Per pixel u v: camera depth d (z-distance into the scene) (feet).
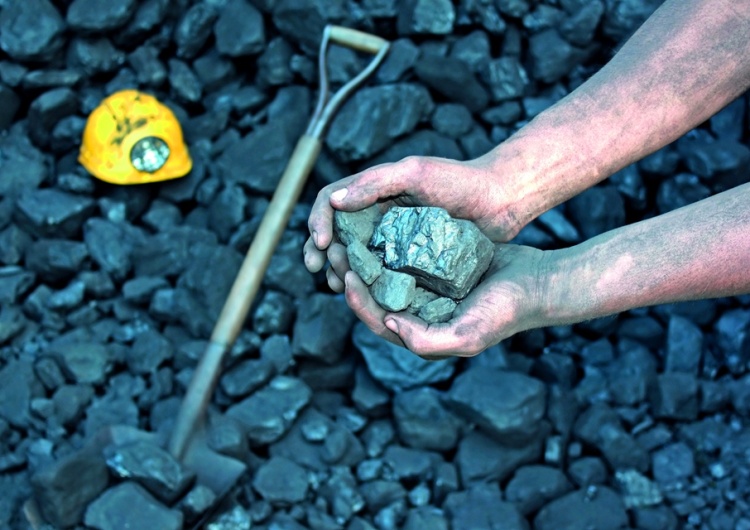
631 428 7.79
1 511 6.98
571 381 7.95
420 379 7.65
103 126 8.48
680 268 3.54
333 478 7.31
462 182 4.09
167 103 9.31
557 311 3.79
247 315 8.02
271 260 8.27
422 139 8.53
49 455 7.31
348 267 4.15
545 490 7.22
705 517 7.25
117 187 8.66
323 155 8.50
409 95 8.43
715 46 4.00
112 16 8.92
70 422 7.55
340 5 8.86
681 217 3.59
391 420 7.79
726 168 8.31
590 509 7.09
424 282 4.06
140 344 7.93
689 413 7.79
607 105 4.08
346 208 4.10
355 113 8.25
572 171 4.13
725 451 7.59
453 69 8.63
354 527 7.01
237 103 9.20
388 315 3.97
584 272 3.71
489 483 7.29
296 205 8.64
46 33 8.89
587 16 9.00
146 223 8.70
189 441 7.12
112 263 8.32
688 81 4.01
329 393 8.00
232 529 6.82
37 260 8.26
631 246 3.63
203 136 9.15
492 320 3.85
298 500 7.07
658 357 8.32
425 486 7.35
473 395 7.33
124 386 7.82
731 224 3.47
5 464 7.23
